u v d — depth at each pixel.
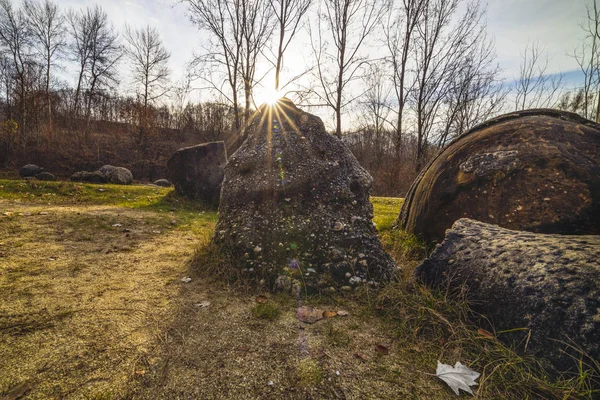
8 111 21.39
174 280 2.56
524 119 3.29
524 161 2.82
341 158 3.41
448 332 1.72
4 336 1.58
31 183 8.09
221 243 2.89
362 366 1.50
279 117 3.68
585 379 1.25
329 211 2.91
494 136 3.26
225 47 16.38
